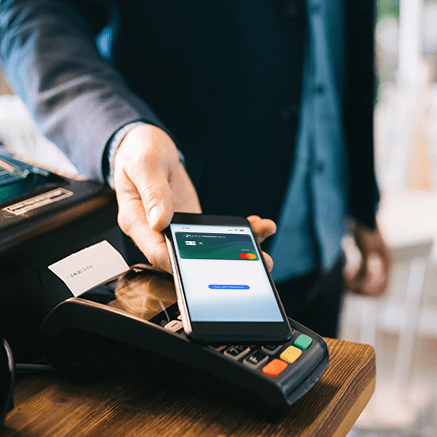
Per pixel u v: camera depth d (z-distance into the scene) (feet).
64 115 1.78
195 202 1.67
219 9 2.41
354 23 2.81
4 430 1.09
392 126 7.18
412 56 8.31
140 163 1.44
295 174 2.76
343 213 3.10
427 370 5.19
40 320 1.39
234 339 1.11
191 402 1.17
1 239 1.27
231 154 2.64
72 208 1.45
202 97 2.58
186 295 1.19
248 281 1.29
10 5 2.06
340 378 1.23
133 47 2.57
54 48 1.95
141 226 1.40
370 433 4.29
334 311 3.30
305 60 2.60
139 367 1.18
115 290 1.28
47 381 1.27
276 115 2.61
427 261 4.55
